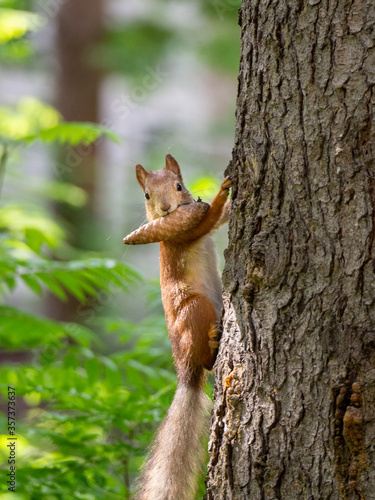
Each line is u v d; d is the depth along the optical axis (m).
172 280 7.41
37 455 9.11
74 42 21.94
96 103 22.23
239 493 5.48
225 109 28.81
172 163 7.70
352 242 5.16
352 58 5.23
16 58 22.50
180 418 6.77
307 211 5.36
